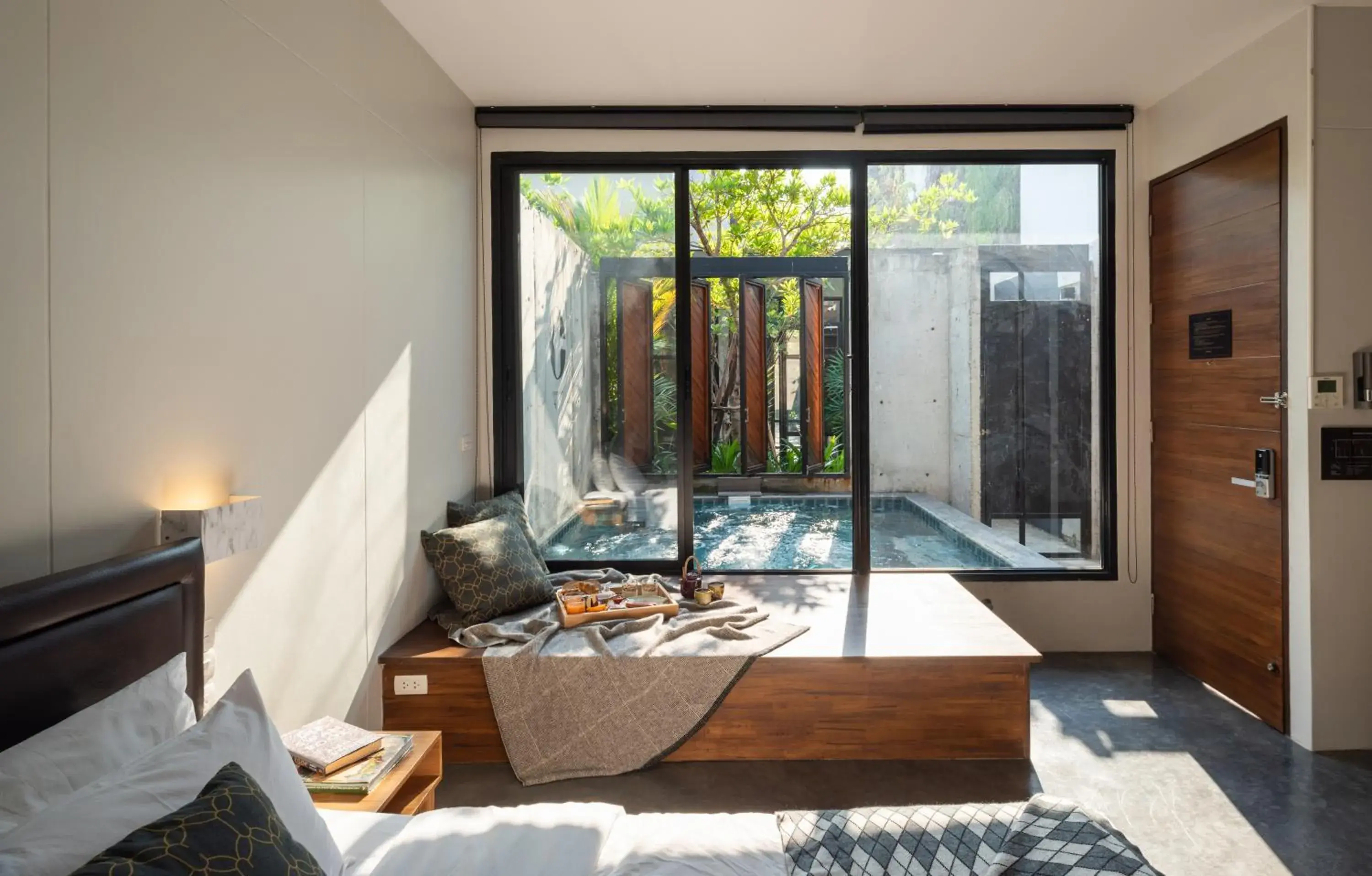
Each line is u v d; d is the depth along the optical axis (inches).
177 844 40.3
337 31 104.9
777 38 133.4
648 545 172.9
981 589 169.0
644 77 149.1
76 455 62.8
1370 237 121.1
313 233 98.7
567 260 170.6
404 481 129.3
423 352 137.3
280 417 91.4
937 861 59.5
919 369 171.5
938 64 143.3
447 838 66.1
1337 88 121.0
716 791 112.3
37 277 59.2
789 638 128.3
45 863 40.3
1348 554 121.9
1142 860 54.7
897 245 170.4
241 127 83.7
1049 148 165.2
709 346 174.7
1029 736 120.7
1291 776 114.0
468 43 134.3
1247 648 136.7
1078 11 123.5
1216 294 143.9
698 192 170.7
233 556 81.5
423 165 135.9
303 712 97.7
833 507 174.6
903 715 121.3
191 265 75.9
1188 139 151.2
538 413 171.3
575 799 110.7
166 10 72.5
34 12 58.9
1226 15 124.3
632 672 119.8
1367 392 120.3
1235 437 139.3
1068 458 170.7
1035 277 169.9
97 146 64.6
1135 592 168.1
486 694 121.5
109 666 59.1
